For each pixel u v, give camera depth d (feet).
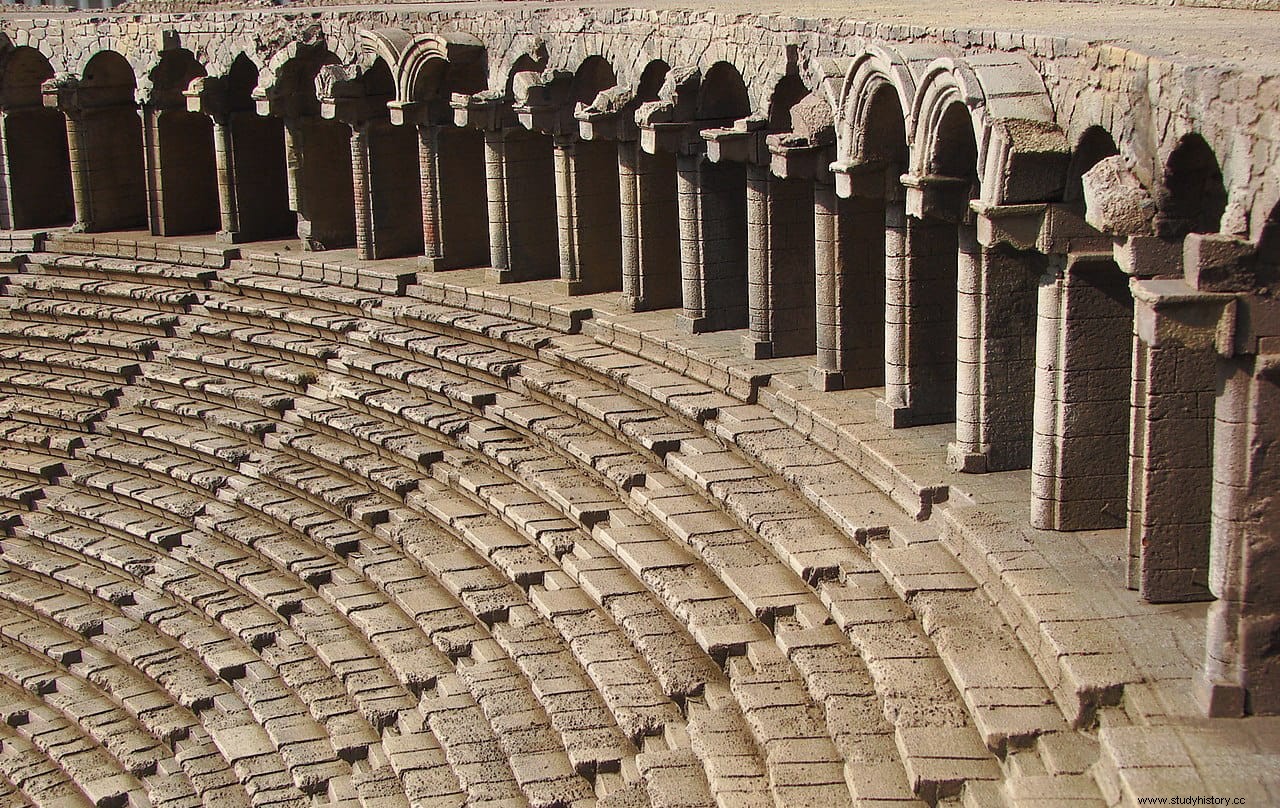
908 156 79.20
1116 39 64.18
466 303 120.16
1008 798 56.18
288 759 85.61
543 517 92.63
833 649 69.51
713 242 102.73
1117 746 54.39
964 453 76.64
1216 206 58.29
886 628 68.08
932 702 62.54
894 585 70.28
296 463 112.78
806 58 89.76
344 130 137.28
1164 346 60.34
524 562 89.76
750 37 94.84
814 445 86.53
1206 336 53.06
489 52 121.39
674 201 109.91
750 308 97.04
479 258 129.29
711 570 79.87
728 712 70.28
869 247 88.84
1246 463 53.67
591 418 98.78
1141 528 63.05
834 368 90.22
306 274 131.95
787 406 89.71
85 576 111.65
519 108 112.57
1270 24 72.54
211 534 110.22
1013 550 68.23
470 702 82.69
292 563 101.86
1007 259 74.28
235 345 126.41
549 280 122.21
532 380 104.88
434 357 113.29
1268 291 52.19
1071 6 94.12
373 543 100.99
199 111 136.98
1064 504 69.62
